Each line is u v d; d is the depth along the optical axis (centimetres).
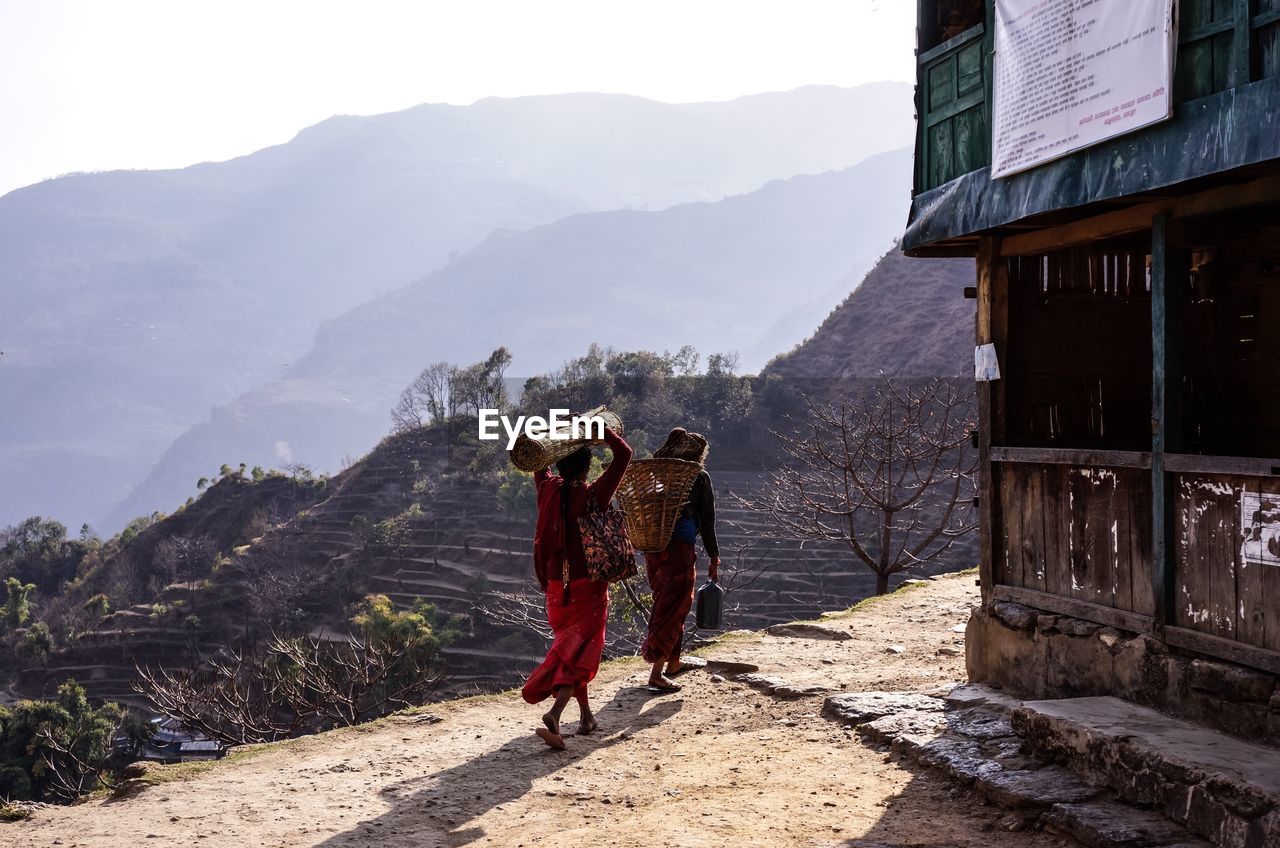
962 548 5262
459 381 13762
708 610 869
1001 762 577
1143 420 799
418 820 577
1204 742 506
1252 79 489
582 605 711
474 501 11469
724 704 817
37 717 5747
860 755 646
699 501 870
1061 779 538
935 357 11175
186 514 14600
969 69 757
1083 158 610
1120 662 616
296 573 10775
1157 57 539
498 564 10038
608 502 713
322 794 638
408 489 12294
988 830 504
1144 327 798
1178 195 578
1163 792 482
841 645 1050
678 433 874
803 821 529
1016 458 724
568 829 547
